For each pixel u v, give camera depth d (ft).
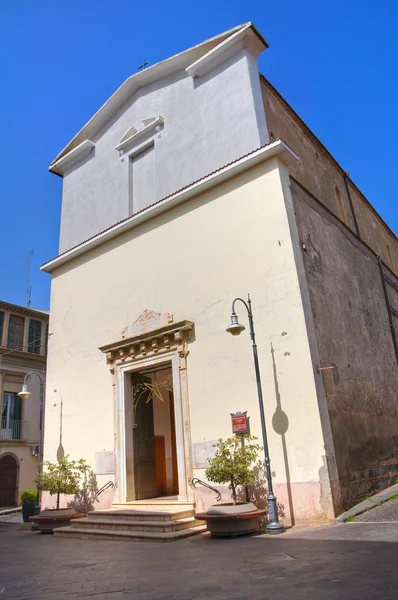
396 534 23.38
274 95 51.47
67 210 62.95
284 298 36.40
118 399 46.47
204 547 26.55
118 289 50.60
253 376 36.86
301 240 39.47
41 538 39.24
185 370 41.29
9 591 18.30
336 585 14.89
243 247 40.19
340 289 44.70
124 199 55.26
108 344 48.96
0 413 87.51
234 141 45.42
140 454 46.06
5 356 90.63
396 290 64.34
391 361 53.72
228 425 37.35
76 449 49.21
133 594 16.21
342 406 37.06
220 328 39.99
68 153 64.23
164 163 51.72
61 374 53.83
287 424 33.81
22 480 87.92
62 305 56.75
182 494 38.83
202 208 44.42
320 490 31.19
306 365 33.94
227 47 48.03
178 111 52.08
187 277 43.91
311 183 54.70
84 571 21.75
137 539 32.76
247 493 34.73
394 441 46.60
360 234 67.31
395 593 13.48
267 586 15.65
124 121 58.80
